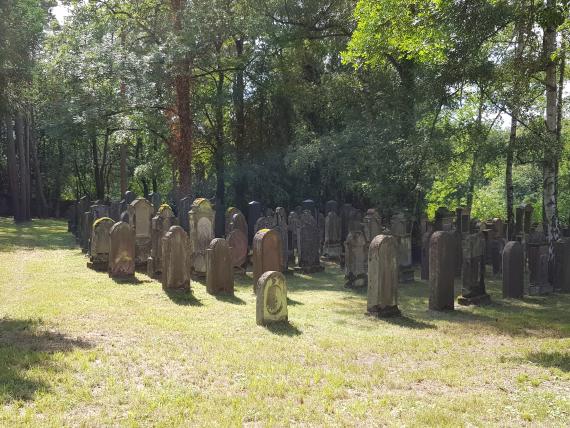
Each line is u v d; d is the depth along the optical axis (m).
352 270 15.82
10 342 8.38
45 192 51.91
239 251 17.27
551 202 16.41
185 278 13.63
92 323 9.95
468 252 13.71
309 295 14.70
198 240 16.22
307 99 29.22
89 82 28.12
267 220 18.58
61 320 10.10
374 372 7.82
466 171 25.03
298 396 6.71
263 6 28.59
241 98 32.09
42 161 50.03
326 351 8.92
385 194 22.61
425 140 19.86
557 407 6.45
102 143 51.00
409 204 22.61
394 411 6.34
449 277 13.08
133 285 14.45
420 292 15.66
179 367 7.65
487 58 17.77
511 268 14.58
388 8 15.96
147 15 32.19
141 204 17.94
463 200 31.17
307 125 31.14
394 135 22.25
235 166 31.06
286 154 29.03
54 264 18.41
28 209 40.66
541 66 15.67
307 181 31.16
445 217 20.31
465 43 16.48
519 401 6.66
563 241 15.90
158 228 15.75
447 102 20.92
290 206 31.47
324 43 30.08
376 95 25.28
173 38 27.39
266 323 10.59
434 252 12.91
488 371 7.98
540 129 16.98
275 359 8.27
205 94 32.44
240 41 33.12
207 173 36.97
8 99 22.52
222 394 6.70
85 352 7.96
